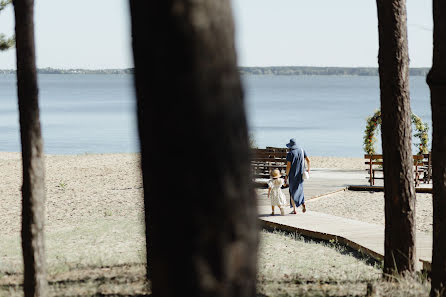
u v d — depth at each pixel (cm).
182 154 216
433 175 806
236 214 221
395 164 1054
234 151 219
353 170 3186
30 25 759
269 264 1223
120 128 8481
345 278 1078
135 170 3491
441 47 770
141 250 1408
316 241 1548
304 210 1850
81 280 1025
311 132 7725
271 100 17038
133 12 225
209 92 215
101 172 3431
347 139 6906
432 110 795
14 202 2502
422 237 1423
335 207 2102
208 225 218
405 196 1055
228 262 221
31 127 769
